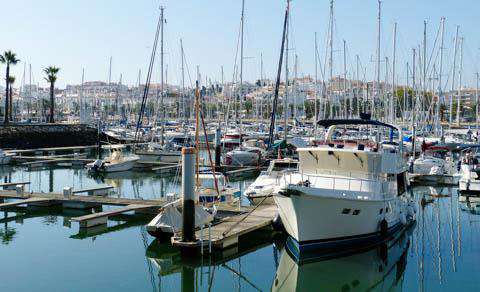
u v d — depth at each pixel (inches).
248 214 997.2
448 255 879.7
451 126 3026.6
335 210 801.6
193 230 815.1
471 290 708.0
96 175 1915.6
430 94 2709.2
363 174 901.8
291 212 799.7
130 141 3080.7
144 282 727.7
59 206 1211.2
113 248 884.0
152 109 4574.3
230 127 3137.3
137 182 1755.7
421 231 1055.6
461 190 1475.1
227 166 1962.4
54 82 3676.2
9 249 872.3
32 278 727.1
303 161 944.9
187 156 805.9
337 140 1067.9
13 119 4360.2
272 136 2122.3
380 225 882.1
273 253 882.1
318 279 778.8
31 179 1800.0
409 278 759.7
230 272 792.3
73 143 3142.2
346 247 847.7
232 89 3107.8
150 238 949.8
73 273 753.0
